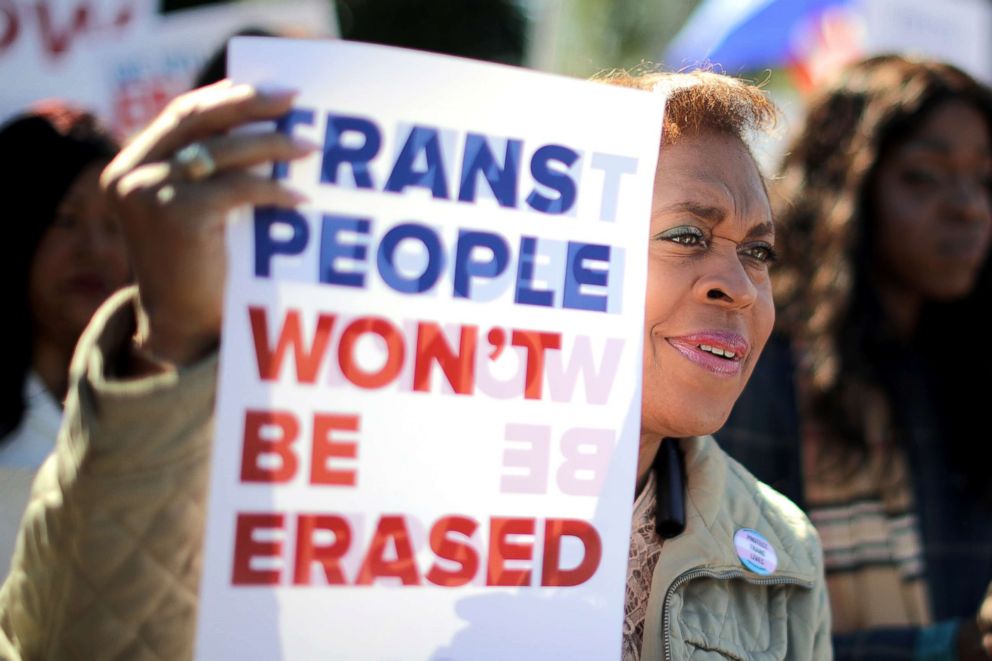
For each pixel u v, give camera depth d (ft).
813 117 9.96
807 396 8.77
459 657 4.48
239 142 3.99
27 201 8.47
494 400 4.55
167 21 14.15
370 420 4.39
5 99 13.82
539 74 4.60
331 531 4.34
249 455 4.24
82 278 8.54
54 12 13.89
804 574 5.96
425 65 4.45
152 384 4.07
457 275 4.50
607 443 4.68
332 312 4.33
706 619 5.61
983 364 9.34
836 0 17.15
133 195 3.95
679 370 5.28
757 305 5.52
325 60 4.32
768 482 8.24
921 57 9.86
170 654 4.30
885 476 8.64
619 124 4.70
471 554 4.52
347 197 4.35
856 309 9.11
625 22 40.01
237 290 4.23
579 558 4.65
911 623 8.30
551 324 4.62
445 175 4.47
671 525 5.68
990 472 8.97
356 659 4.36
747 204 5.42
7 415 8.19
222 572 4.20
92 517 4.18
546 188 4.61
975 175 9.52
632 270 4.71
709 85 5.58
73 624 4.27
